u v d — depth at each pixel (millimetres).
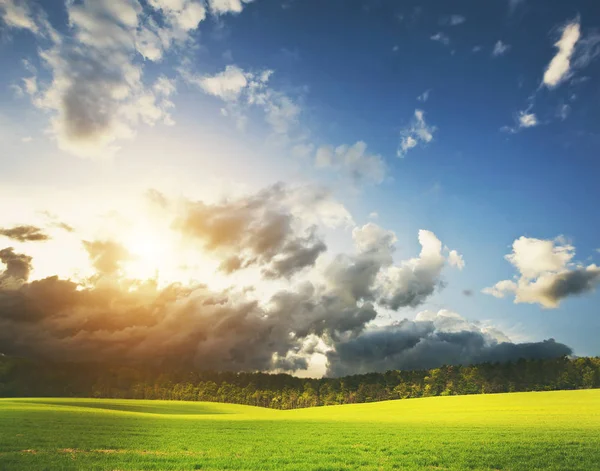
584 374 151500
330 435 40625
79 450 28172
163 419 60500
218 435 39938
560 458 25078
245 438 37531
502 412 70000
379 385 182750
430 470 22000
